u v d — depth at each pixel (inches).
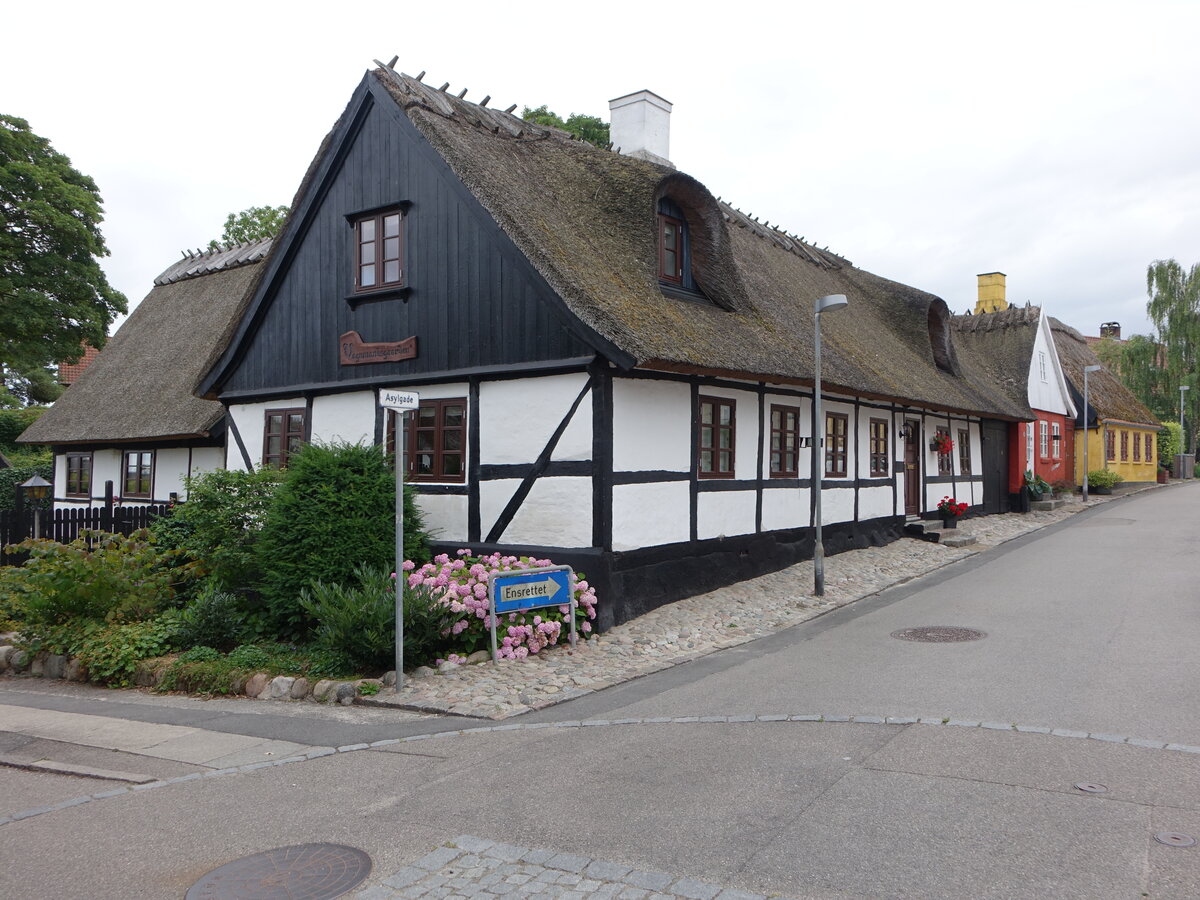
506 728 271.0
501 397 434.6
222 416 649.0
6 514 544.7
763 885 156.5
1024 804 186.2
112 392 784.3
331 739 271.4
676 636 385.4
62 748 277.6
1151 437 1551.4
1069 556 596.1
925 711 259.3
